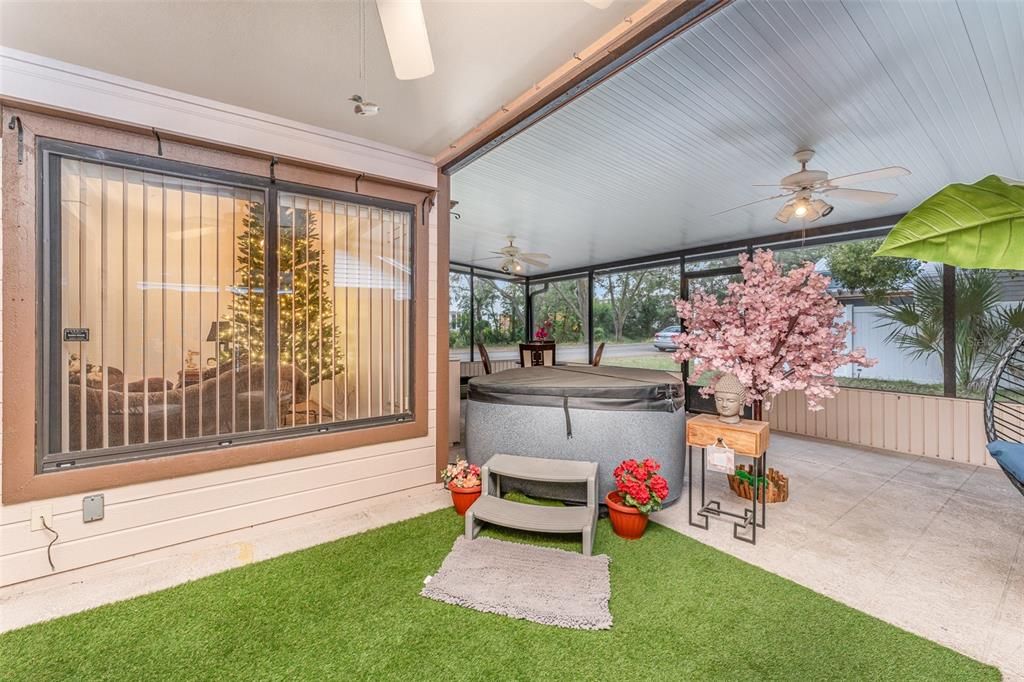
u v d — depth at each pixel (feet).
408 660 5.27
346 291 9.73
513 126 8.61
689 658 5.28
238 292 8.50
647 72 7.22
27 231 6.81
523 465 9.01
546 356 19.92
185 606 6.32
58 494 6.98
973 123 8.60
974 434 12.98
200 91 7.94
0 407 6.69
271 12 5.97
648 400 9.68
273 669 5.16
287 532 8.63
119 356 7.49
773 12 5.81
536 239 19.27
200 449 8.10
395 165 10.44
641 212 15.16
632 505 8.25
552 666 5.17
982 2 5.51
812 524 8.92
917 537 8.37
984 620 6.00
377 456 10.12
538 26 6.20
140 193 7.65
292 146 9.08
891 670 5.10
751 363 9.61
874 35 6.22
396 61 5.19
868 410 14.90
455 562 7.29
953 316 13.87
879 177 8.66
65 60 7.04
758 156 10.45
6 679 5.07
